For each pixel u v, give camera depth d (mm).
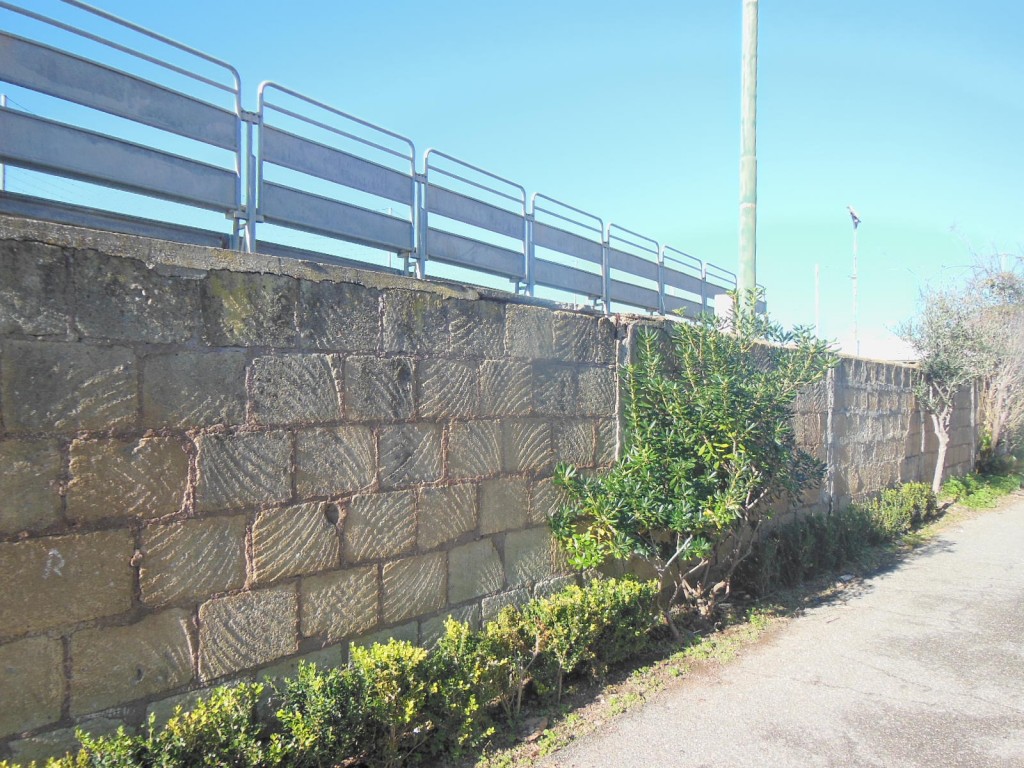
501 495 4695
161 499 3057
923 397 12930
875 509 9891
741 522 6207
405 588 4059
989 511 12859
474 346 4508
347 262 5012
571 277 7289
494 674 4090
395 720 3518
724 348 5953
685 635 5852
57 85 3436
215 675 3223
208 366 3217
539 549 5004
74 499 2814
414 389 4117
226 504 3266
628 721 4340
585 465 5434
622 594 5059
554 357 5160
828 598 7227
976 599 7180
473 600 4492
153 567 3029
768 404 5832
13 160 3252
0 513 2633
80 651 2822
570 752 3951
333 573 3695
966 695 4801
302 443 3564
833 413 9648
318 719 3232
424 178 5477
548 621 4496
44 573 2732
